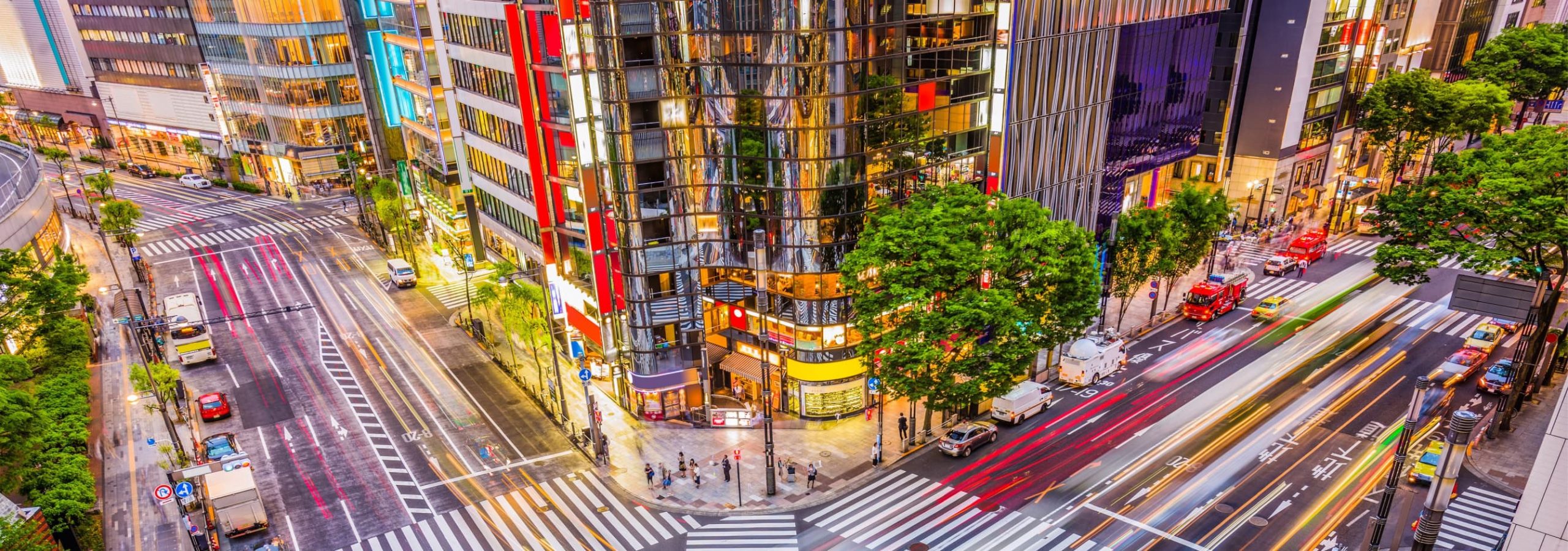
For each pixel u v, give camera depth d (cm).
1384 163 10762
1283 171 9125
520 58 5616
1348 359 6406
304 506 4825
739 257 5503
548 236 6178
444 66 7694
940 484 4859
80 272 6172
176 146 14012
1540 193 4794
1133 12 6788
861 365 5569
